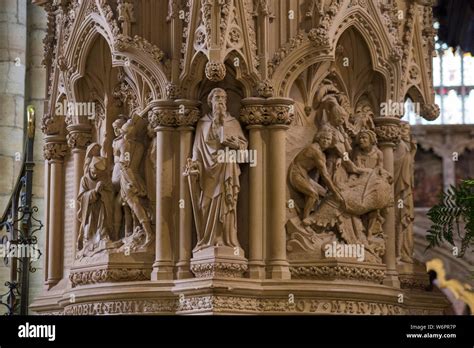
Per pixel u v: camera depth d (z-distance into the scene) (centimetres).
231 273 1131
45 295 1280
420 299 1258
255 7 1178
